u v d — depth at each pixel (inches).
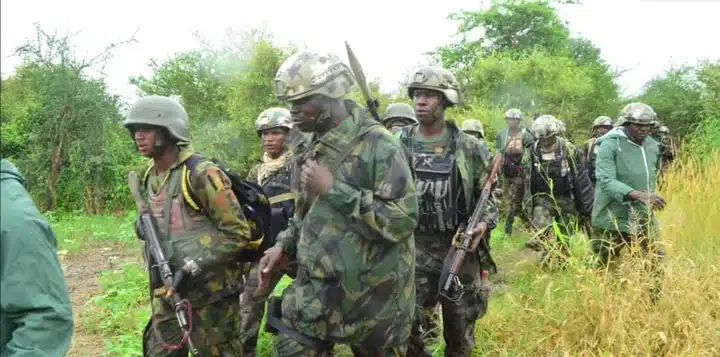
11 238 87.4
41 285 88.8
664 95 839.1
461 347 185.8
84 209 679.1
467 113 622.8
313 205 138.2
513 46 1190.9
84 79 680.4
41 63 679.7
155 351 153.3
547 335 199.0
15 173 92.2
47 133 672.4
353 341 137.8
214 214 147.1
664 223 266.7
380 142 134.0
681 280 203.3
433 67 179.9
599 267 242.5
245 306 195.9
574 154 317.7
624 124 246.8
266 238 159.5
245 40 679.7
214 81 708.7
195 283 149.3
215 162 155.3
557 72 780.6
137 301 275.6
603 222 250.2
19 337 88.2
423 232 183.2
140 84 724.7
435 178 179.8
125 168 676.7
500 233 382.0
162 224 148.8
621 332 185.2
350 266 134.8
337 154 135.0
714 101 775.7
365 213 129.0
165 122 145.5
